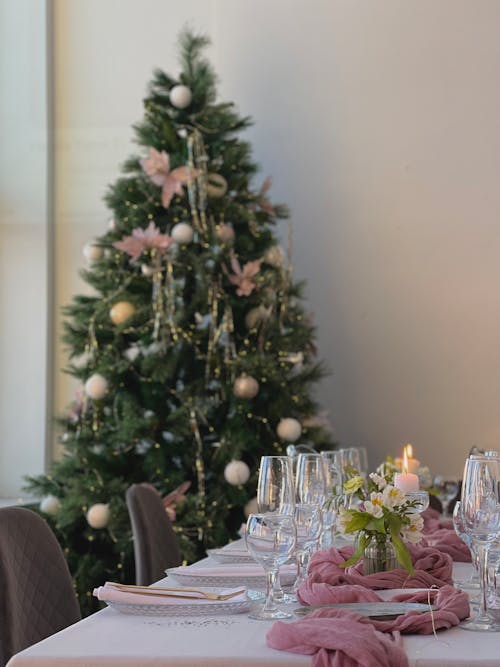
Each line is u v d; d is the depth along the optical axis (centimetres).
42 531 195
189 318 436
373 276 510
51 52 536
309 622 134
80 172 528
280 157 523
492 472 147
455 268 502
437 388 500
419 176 508
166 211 446
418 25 514
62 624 191
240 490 419
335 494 204
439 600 150
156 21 537
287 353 445
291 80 523
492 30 507
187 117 453
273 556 153
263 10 528
